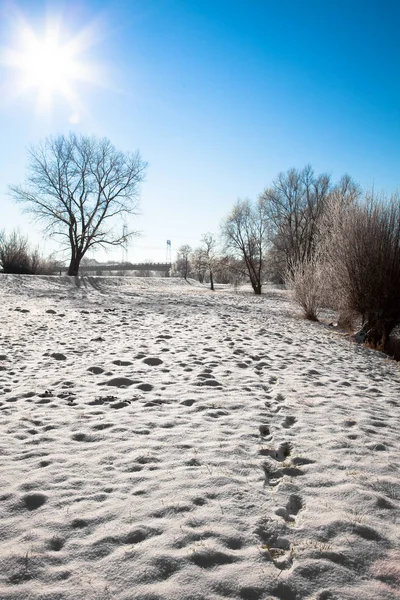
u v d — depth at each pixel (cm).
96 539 275
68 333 1069
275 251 4450
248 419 506
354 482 362
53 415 501
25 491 332
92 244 3969
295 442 445
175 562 254
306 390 648
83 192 3884
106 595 228
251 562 256
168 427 475
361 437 466
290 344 1077
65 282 2948
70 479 353
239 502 322
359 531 291
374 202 1438
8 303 1669
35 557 256
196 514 304
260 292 4194
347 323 1617
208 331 1174
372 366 936
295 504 331
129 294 2523
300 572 249
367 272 1417
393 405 615
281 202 4309
